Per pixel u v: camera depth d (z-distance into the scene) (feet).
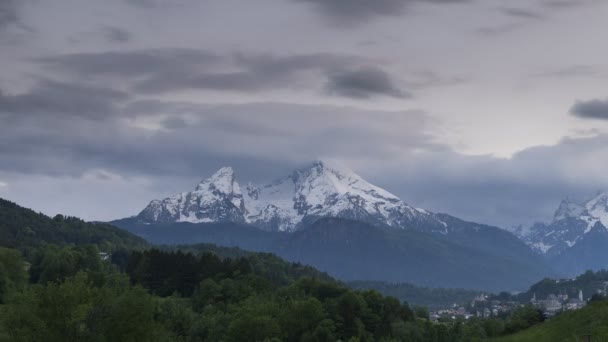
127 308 435.94
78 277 449.06
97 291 448.24
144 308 441.27
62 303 426.10
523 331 548.72
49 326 422.82
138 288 453.17
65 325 424.46
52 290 428.97
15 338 414.62
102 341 423.23
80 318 424.05
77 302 430.20
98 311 433.89
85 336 426.51
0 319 428.56
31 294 437.99
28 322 419.95
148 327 441.68
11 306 435.12
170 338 650.02
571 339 452.35
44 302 426.51
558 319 518.37
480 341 598.34
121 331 431.84
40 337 417.49
